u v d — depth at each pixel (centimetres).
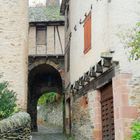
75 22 1658
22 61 1397
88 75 1255
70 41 1870
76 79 1582
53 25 2325
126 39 973
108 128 1120
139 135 827
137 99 956
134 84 962
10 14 1420
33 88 2608
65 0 2053
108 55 1009
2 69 1385
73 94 1709
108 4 1047
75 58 1639
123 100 952
